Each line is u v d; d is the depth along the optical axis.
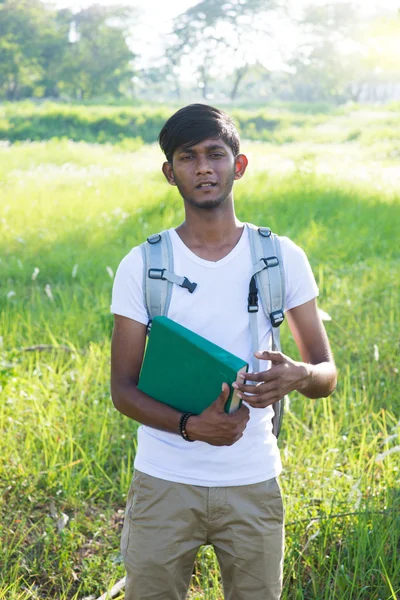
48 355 6.07
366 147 26.09
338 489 3.87
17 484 4.12
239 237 2.44
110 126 33.41
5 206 12.72
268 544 2.43
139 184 15.27
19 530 3.79
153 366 2.31
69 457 4.47
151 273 2.38
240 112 38.28
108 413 4.92
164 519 2.39
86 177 16.47
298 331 2.52
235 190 13.54
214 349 2.26
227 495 2.37
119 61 77.00
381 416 5.03
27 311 7.14
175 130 2.35
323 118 37.69
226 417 2.22
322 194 13.30
